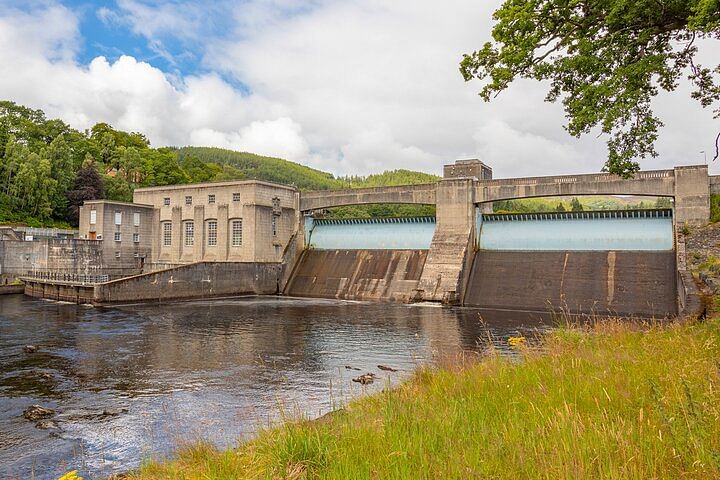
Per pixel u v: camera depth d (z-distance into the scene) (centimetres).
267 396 1900
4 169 8819
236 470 786
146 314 4350
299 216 7050
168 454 1306
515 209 14138
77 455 1356
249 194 6481
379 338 3206
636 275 4634
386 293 5747
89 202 6850
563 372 1030
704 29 1371
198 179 13562
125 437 1485
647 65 1600
